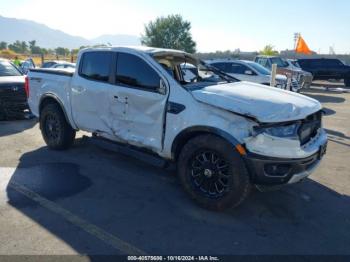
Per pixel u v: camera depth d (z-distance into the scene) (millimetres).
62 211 4176
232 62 14219
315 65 23031
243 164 3928
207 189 4301
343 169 5934
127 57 5035
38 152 6383
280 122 3879
